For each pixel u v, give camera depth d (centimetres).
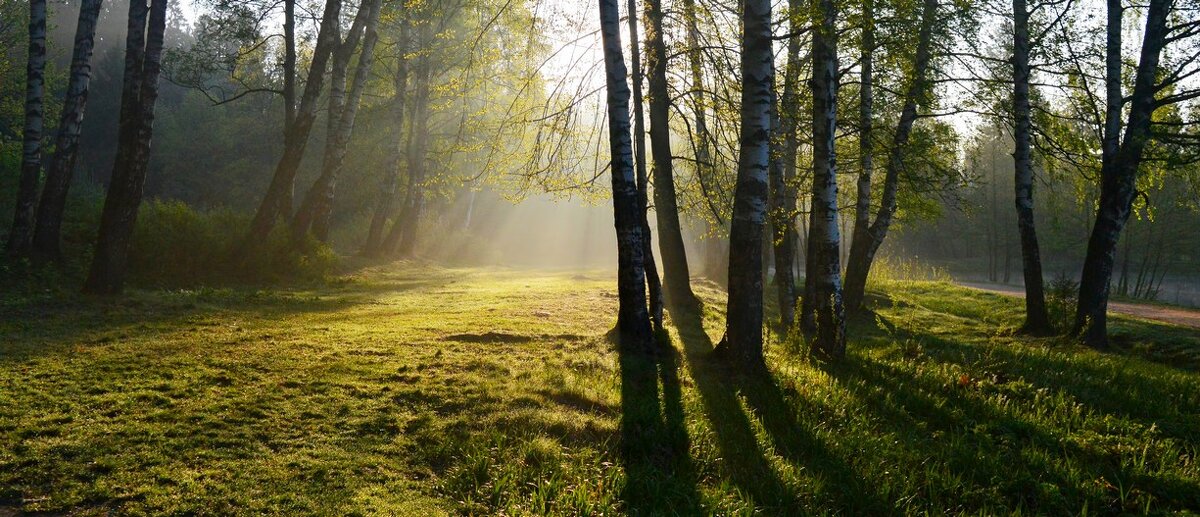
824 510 495
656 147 1366
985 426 701
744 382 800
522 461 518
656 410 657
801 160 1519
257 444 506
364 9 1916
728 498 493
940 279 3262
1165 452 650
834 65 1061
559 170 1084
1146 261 3753
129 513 404
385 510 434
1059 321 1575
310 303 1202
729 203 1176
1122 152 1421
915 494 527
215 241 1532
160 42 1146
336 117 1941
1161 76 1507
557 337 970
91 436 493
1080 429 721
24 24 2658
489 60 1108
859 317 1734
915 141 1529
